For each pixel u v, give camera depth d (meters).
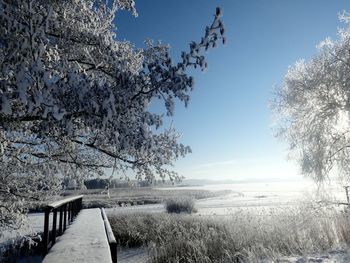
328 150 14.04
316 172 13.83
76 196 11.94
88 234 6.67
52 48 3.04
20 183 6.00
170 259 8.33
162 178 4.07
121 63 3.15
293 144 15.04
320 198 11.59
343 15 13.96
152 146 2.85
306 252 7.15
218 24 2.47
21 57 2.28
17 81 2.21
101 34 3.63
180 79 2.56
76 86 2.50
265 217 9.74
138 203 39.78
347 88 13.09
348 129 13.81
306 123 14.93
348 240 7.85
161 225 11.84
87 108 2.50
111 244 4.57
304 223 9.02
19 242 8.21
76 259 4.22
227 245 8.06
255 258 6.71
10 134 4.30
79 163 5.48
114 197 50.75
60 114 2.35
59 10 3.32
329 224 8.66
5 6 2.48
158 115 2.80
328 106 13.77
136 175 4.10
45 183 6.32
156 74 2.67
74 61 3.64
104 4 4.34
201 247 8.25
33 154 5.29
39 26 2.45
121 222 13.64
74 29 3.47
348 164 13.80
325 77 13.50
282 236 8.20
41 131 2.92
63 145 4.62
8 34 2.33
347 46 13.34
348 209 9.62
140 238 11.41
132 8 4.29
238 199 43.78
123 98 2.61
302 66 15.03
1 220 6.09
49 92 2.32
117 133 2.74
